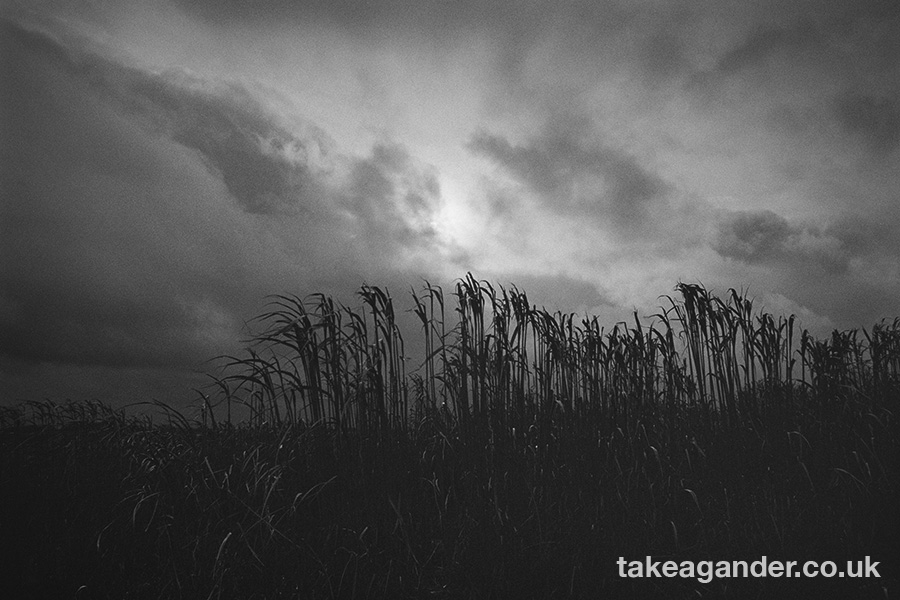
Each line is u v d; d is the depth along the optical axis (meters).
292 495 3.69
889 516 3.44
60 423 5.05
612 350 4.28
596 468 3.88
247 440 4.13
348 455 3.72
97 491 4.28
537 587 3.14
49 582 3.38
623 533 3.47
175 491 3.80
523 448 3.91
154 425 4.48
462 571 3.23
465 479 3.76
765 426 4.05
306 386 3.79
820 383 4.23
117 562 3.50
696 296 4.33
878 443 3.90
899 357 4.70
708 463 3.97
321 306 3.93
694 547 3.36
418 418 4.32
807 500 3.65
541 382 4.22
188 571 3.25
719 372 4.25
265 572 3.16
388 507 3.56
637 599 3.08
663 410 4.31
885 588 2.96
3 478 4.41
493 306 4.22
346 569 3.19
